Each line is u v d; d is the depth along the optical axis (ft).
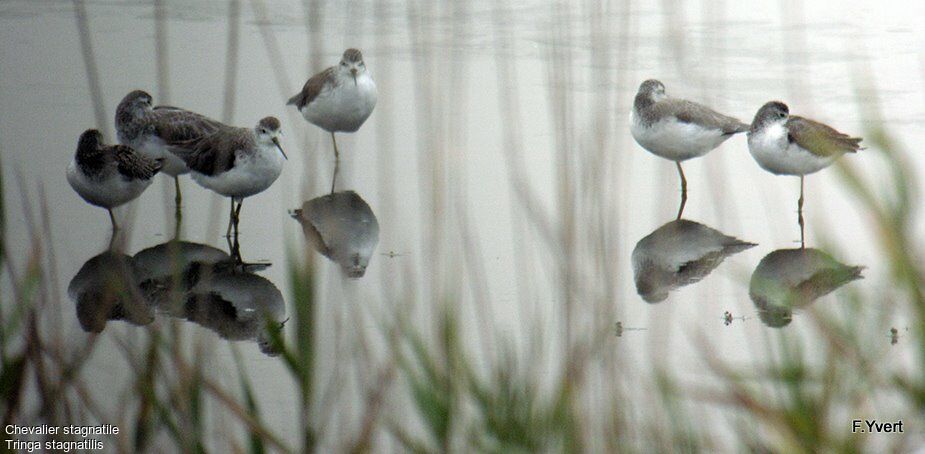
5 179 56.54
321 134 64.75
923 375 22.54
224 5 91.56
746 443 25.32
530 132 64.44
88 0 92.07
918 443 24.61
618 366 27.86
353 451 24.63
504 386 24.41
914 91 69.15
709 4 58.54
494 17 86.94
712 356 32.40
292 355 22.29
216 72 74.84
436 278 27.14
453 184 33.35
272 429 33.81
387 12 89.04
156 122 56.08
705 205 56.13
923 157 57.52
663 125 56.34
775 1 91.09
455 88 35.01
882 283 24.85
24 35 81.61
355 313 27.53
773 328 41.86
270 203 55.98
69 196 55.26
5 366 25.49
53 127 63.72
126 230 29.32
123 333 40.65
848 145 54.54
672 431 25.46
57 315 27.32
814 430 22.98
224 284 46.11
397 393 27.14
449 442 23.77
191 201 56.34
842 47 78.38
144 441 24.99
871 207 21.15
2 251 25.05
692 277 47.42
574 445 24.18
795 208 55.57
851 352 23.25
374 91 62.90
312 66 25.12
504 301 43.73
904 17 85.61
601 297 27.86
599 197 28.50
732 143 65.10
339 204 55.31
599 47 37.58
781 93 69.56
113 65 75.31
